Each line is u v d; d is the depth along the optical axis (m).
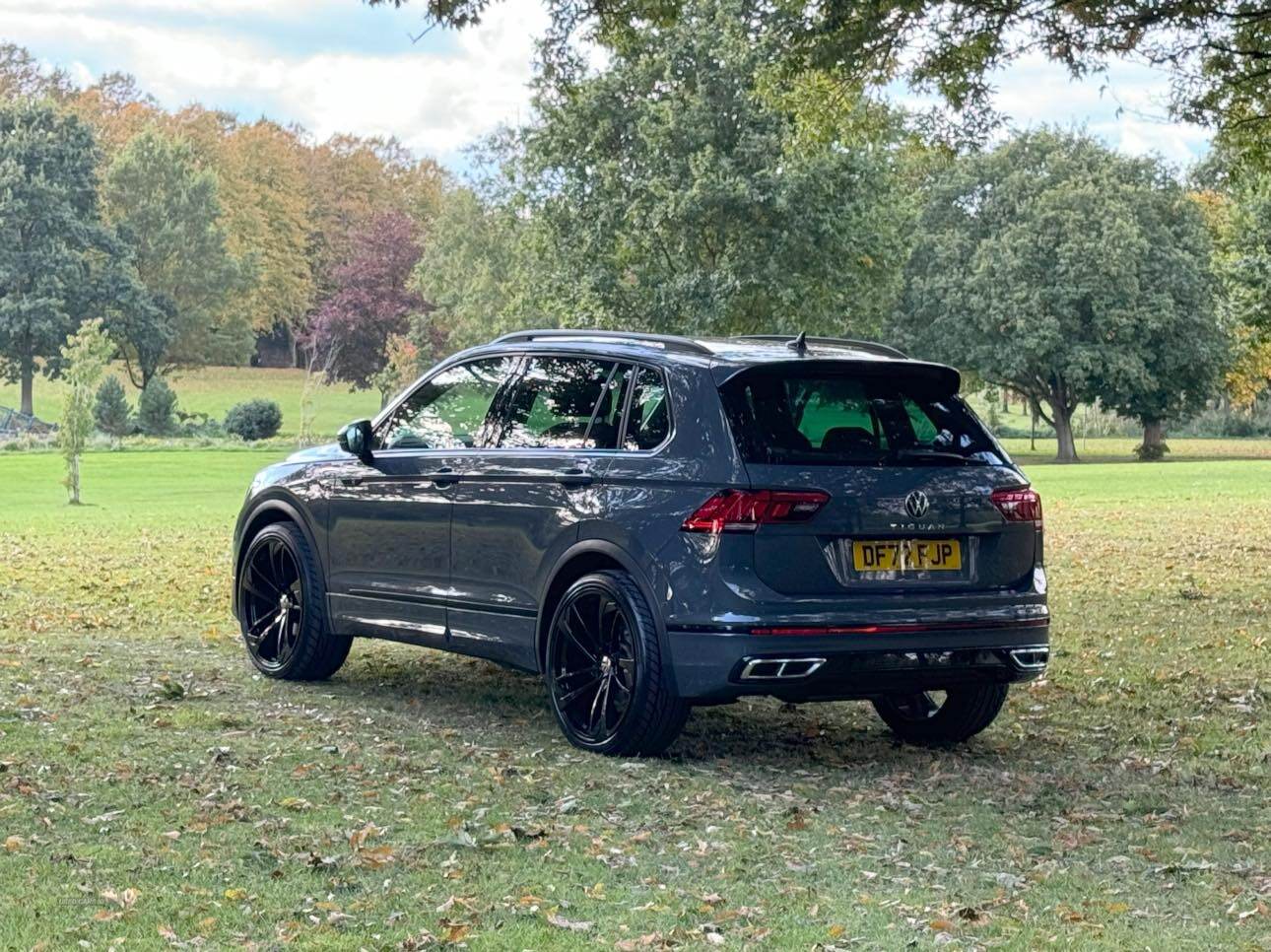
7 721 7.14
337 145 125.00
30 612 12.23
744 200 39.50
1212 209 74.94
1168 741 7.48
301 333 117.56
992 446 6.96
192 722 7.25
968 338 69.06
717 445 6.45
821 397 6.69
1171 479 39.00
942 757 7.04
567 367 7.38
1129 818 5.88
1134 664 9.91
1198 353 67.00
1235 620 12.06
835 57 14.83
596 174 41.66
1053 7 14.37
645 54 41.03
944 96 15.10
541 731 7.36
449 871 4.80
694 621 6.36
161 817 5.38
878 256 43.22
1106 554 17.97
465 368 7.98
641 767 6.55
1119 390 67.44
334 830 5.25
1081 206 67.31
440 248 76.88
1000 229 70.00
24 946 3.96
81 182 90.62
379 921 4.27
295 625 8.71
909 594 6.54
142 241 96.75
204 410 99.06
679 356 6.86
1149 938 4.32
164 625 11.50
